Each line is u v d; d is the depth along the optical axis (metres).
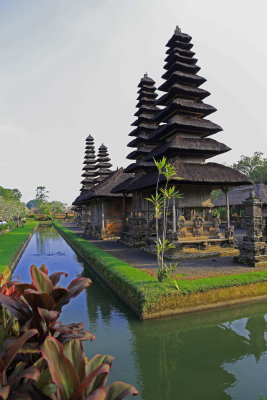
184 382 5.29
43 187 108.00
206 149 14.95
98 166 37.25
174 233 13.94
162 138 17.67
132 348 6.68
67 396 2.24
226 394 4.88
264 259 11.80
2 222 41.34
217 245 15.20
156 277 10.05
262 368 5.69
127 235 21.27
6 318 3.17
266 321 8.05
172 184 14.05
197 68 16.66
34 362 2.69
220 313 8.49
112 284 10.92
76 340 2.73
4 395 1.96
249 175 43.06
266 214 28.61
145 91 22.47
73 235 29.56
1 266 12.48
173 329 7.71
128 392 2.33
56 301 3.00
